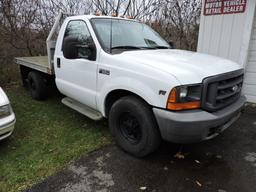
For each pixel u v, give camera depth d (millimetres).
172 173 3076
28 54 8719
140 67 3041
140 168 3170
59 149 3635
